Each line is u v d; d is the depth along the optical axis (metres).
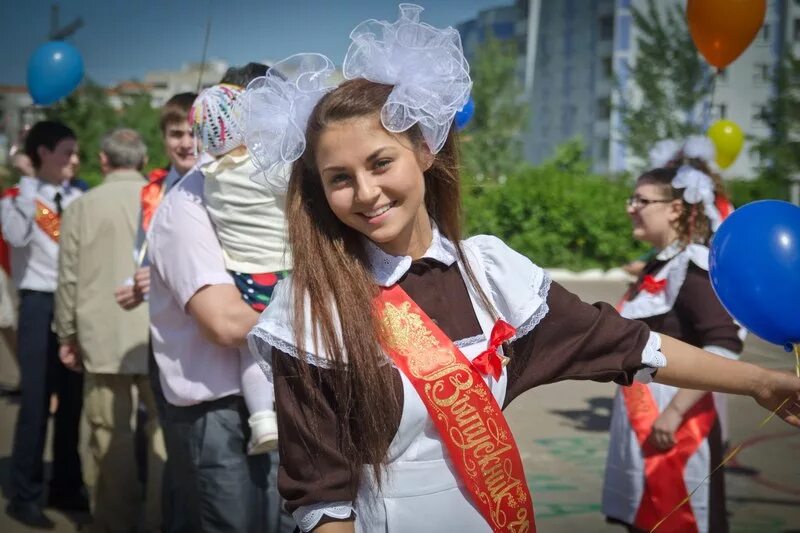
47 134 4.80
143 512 4.30
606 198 15.65
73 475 4.64
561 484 4.84
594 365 1.80
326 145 1.64
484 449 1.68
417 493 1.68
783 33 25.06
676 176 3.19
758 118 20.75
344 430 1.64
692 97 20.75
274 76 1.85
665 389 3.24
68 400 4.59
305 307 1.66
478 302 1.75
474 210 15.48
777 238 1.94
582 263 15.21
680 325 3.11
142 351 3.96
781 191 18.84
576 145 19.56
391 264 1.73
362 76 1.69
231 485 2.79
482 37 35.28
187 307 2.68
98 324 3.95
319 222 1.72
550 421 6.00
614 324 1.80
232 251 2.67
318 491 1.62
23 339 4.55
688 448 3.12
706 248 3.11
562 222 15.28
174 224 2.72
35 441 4.47
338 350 1.62
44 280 4.56
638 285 3.30
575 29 32.97
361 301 1.65
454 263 1.78
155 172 4.08
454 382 1.67
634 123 21.33
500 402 1.74
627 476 3.28
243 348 2.74
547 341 1.79
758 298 1.95
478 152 25.00
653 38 21.12
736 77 25.39
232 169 2.61
